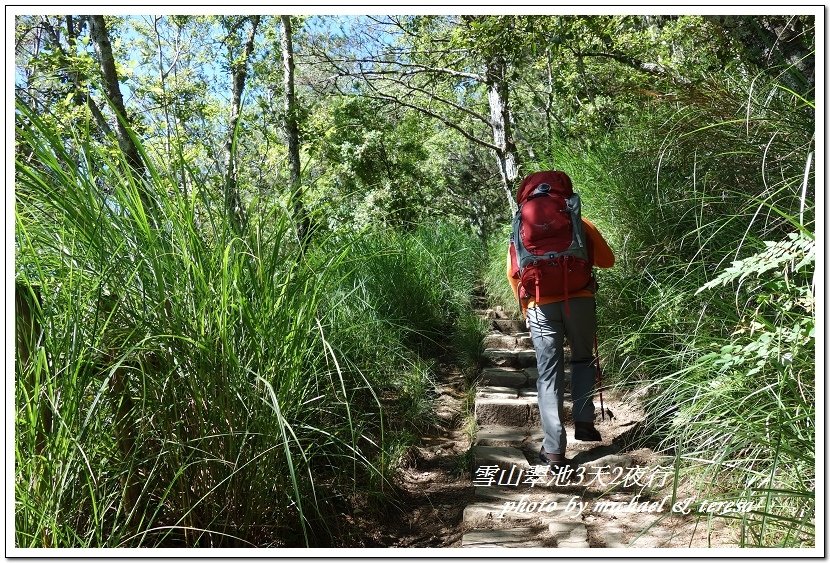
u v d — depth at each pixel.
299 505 2.63
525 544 3.33
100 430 2.74
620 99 7.86
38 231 2.85
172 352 2.88
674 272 4.81
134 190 2.90
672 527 3.32
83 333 2.73
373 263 7.07
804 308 3.07
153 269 2.87
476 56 9.68
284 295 3.31
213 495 3.00
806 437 2.70
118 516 2.81
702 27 6.62
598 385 5.27
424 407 5.36
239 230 3.36
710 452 3.36
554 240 4.22
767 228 4.22
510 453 4.53
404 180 17.69
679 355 3.91
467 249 9.82
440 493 4.24
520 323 7.64
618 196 5.75
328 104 15.87
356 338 5.15
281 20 11.95
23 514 2.45
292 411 3.29
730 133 4.74
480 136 24.34
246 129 10.33
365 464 3.95
